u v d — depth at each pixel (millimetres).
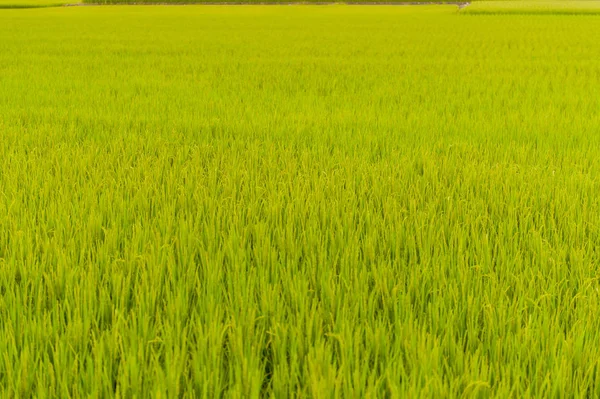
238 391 2055
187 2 68188
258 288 2910
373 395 2039
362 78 11680
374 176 4820
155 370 2193
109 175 4828
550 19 36625
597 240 3627
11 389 2154
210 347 2336
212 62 14156
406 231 3621
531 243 3486
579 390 2182
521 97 9352
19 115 7504
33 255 3277
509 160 5582
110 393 2113
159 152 5594
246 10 56375
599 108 8344
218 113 7918
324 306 2781
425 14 45938
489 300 2783
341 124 7172
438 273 3021
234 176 4750
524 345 2367
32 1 68000
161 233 3686
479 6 50062
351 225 3738
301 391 2148
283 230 3559
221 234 3629
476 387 2020
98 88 10086
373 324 2631
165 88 10180
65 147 5844
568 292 2912
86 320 2521
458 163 5297
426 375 2115
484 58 15438
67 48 18031
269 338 2568
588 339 2480
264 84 10664
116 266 3104
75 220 3766
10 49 17641
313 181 4695
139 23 34812
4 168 4961
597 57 15578
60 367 2250
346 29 29281
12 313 2615
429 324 2590
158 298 2812
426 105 8570
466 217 3871
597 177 4910
